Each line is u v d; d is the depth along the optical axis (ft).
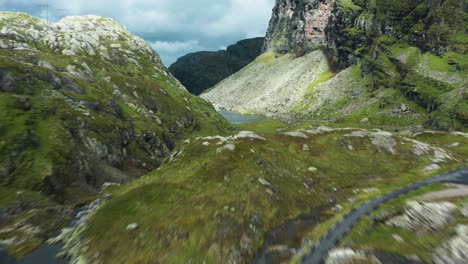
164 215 196.44
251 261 165.99
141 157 432.66
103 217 196.24
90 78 581.94
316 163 299.99
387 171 308.81
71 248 178.29
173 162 271.90
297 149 317.83
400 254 159.22
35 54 596.29
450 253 154.20
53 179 278.87
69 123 359.87
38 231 202.39
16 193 249.75
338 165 304.50
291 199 233.14
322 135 357.00
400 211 211.41
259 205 215.31
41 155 295.48
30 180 266.36
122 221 191.83
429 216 195.83
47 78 426.51
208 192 220.64
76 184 296.51
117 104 502.79
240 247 174.29
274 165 266.36
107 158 371.76
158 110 629.51
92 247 174.29
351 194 254.47
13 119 318.45
